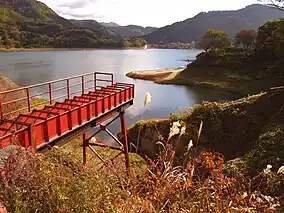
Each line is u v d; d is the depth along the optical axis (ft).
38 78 213.05
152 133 80.53
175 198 14.87
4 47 546.26
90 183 13.01
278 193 26.81
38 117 38.22
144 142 80.94
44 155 16.60
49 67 288.51
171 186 15.10
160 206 14.52
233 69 215.10
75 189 12.42
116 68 301.84
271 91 79.05
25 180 12.56
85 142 49.39
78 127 44.14
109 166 17.29
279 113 68.08
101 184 13.53
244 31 337.72
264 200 17.22
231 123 76.74
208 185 15.66
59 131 39.73
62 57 425.69
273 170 45.16
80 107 44.73
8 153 14.67
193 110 84.94
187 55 562.25
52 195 12.03
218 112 79.20
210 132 76.74
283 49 161.99
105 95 53.83
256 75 194.70
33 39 642.63
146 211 13.76
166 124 81.10
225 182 17.21
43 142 36.81
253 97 81.56
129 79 231.30
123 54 556.10
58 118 39.52
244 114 75.82
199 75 224.12
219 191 15.87
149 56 516.73
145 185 16.89
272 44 193.98
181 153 71.61
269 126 66.80
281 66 168.04
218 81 206.18
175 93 179.52
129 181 15.96
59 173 13.70
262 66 200.95
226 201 14.84
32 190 12.14
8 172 12.67
